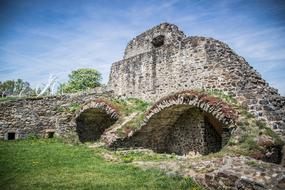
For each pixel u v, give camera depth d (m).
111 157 11.24
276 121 9.81
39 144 14.64
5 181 7.75
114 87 18.67
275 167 6.88
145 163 9.70
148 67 16.28
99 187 7.23
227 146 9.15
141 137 13.87
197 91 11.52
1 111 16.89
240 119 9.75
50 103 18.09
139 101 16.38
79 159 10.75
